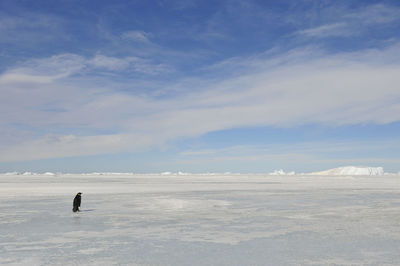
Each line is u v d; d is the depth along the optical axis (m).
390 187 58.94
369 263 10.54
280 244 13.23
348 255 11.51
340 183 82.50
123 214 22.02
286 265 10.30
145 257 11.25
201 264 10.43
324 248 12.54
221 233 15.52
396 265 10.33
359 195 38.97
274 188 55.59
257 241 13.78
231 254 11.65
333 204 28.70
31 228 16.78
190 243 13.40
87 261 10.76
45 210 24.14
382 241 13.80
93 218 20.25
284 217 20.81
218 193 42.28
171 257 11.25
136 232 15.74
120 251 12.09
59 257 11.25
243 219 19.94
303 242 13.60
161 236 14.81
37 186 62.28
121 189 51.91
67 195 38.69
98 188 55.19
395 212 23.31
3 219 19.83
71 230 16.28
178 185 68.69
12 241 13.79
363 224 18.19
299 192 44.47
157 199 33.34
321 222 18.83
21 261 10.77
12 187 58.03
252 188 55.59
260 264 10.41
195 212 23.17
